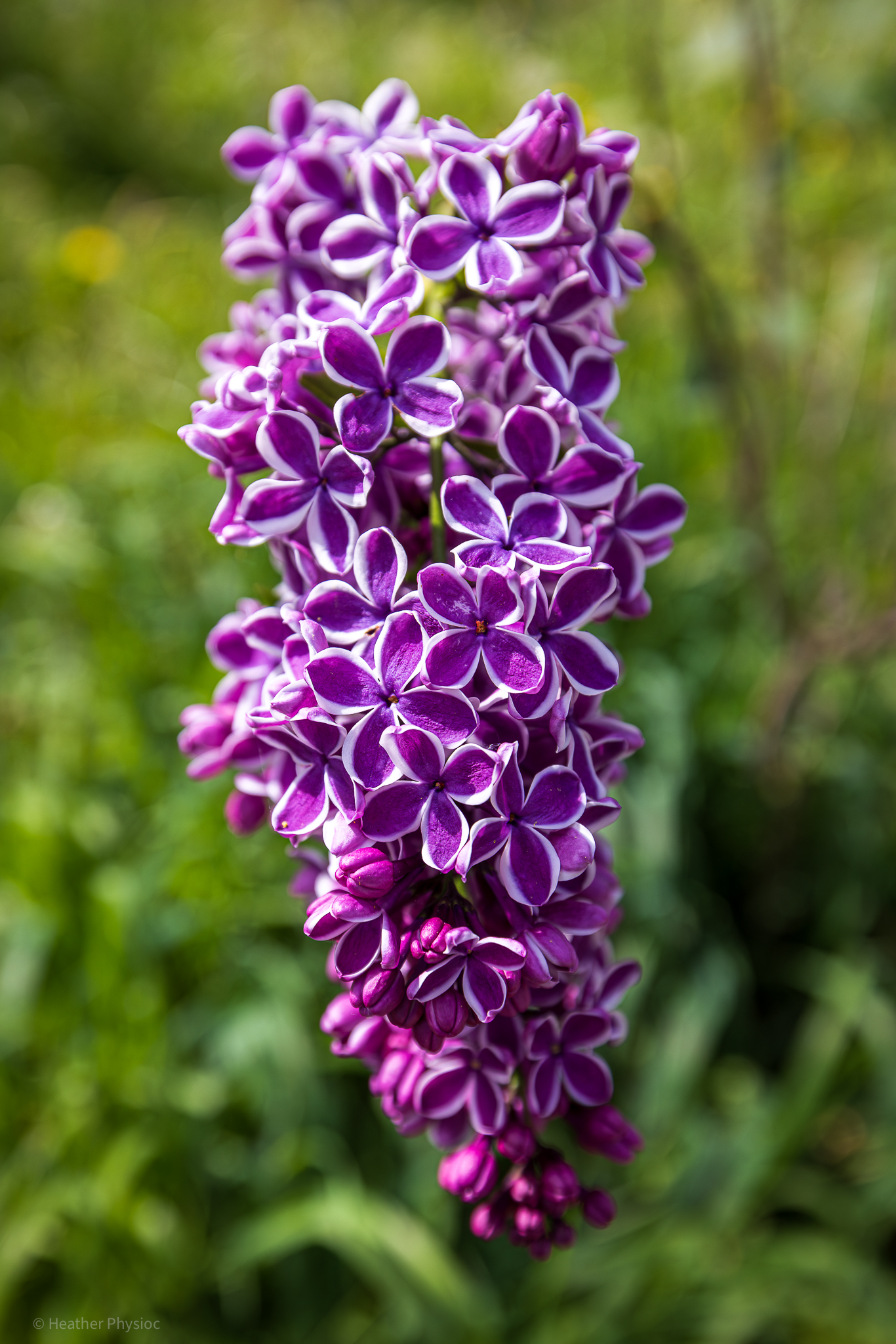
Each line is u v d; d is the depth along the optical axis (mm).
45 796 505
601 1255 429
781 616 487
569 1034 251
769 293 491
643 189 410
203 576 557
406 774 220
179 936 470
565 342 249
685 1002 478
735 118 723
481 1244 459
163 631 571
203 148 1213
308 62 1293
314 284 265
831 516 554
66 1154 452
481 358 271
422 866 232
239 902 481
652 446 592
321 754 230
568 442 251
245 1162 459
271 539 250
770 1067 527
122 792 542
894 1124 474
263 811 272
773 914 551
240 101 1261
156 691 551
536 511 233
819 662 469
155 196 1172
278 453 233
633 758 498
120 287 926
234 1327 458
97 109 1237
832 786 538
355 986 230
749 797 550
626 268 250
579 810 227
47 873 490
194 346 827
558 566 227
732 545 556
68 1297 441
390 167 247
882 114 471
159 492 643
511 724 231
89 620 576
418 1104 250
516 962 225
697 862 527
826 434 563
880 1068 477
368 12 1438
